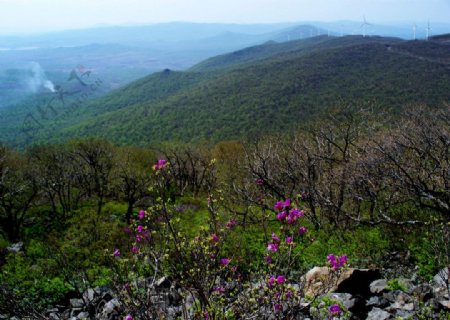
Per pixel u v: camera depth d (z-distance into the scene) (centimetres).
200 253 530
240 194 1783
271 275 544
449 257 900
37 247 1805
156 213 564
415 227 1424
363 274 968
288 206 574
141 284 671
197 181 3203
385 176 1458
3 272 1434
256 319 536
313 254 1295
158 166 558
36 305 1039
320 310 780
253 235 1456
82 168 2911
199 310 526
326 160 1919
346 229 1577
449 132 1716
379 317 814
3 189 2198
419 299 879
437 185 1450
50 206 2831
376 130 2059
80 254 1608
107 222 2148
